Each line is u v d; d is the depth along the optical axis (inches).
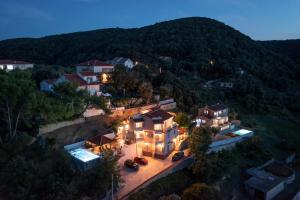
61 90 2310.5
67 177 1622.8
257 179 2289.6
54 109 2126.0
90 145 2081.7
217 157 2251.5
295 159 3088.1
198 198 1665.8
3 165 1606.8
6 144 1733.5
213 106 3245.6
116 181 1640.0
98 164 1669.5
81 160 1809.8
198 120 3016.7
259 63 6943.9
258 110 4675.2
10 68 3422.7
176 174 2003.0
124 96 3127.5
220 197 1851.6
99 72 3612.2
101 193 1615.4
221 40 7372.1
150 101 3157.0
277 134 3767.2
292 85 6446.9
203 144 2167.8
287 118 4579.2
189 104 3617.1
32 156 1747.0
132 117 2514.8
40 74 3139.8
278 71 6978.4
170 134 2303.2
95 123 2428.6
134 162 2011.6
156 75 3912.4
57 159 1768.0
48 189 1503.4
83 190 1552.7
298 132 3986.2
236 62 6333.7
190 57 6166.3
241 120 3828.7
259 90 5113.2
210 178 2046.0
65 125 2247.8
